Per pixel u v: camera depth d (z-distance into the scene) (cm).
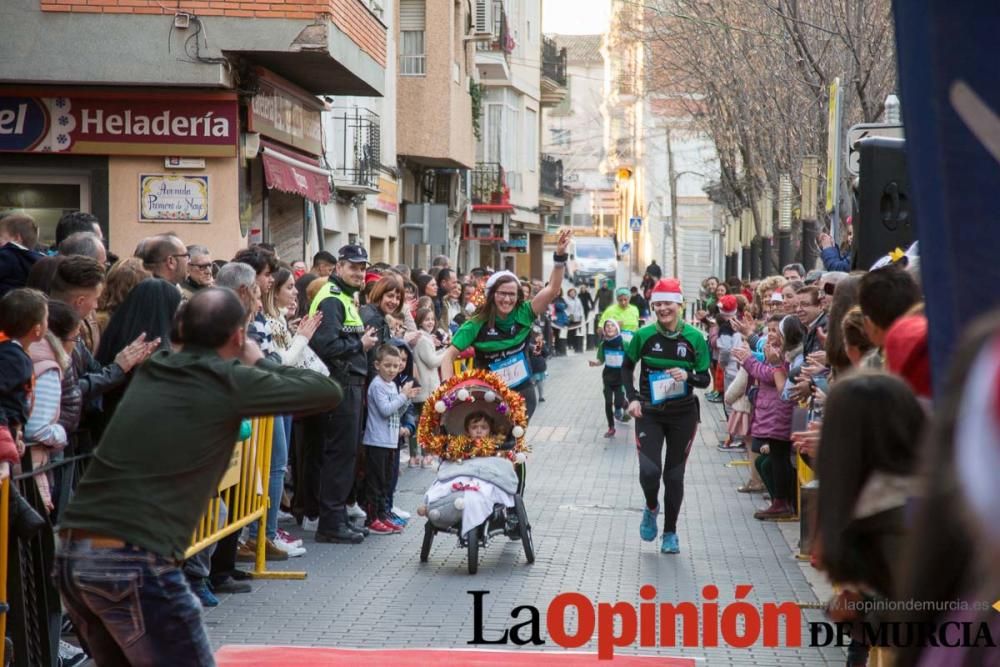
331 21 1833
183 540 525
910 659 224
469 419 1063
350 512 1250
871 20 2161
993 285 320
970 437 181
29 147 1827
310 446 1200
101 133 1836
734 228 4566
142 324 833
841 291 731
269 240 2178
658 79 4259
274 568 1034
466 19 3928
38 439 713
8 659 673
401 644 799
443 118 3478
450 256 4272
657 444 1121
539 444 1969
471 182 4706
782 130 2852
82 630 539
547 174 6209
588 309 4812
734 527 1248
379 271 1519
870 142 1026
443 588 966
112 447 525
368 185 2811
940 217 320
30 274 848
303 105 2262
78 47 1784
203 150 1847
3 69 1781
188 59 1794
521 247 5462
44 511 704
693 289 8256
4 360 682
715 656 769
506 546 1141
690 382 1109
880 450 419
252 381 531
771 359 1243
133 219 1859
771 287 1498
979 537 181
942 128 317
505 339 1130
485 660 754
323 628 841
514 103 5319
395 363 1207
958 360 190
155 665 518
